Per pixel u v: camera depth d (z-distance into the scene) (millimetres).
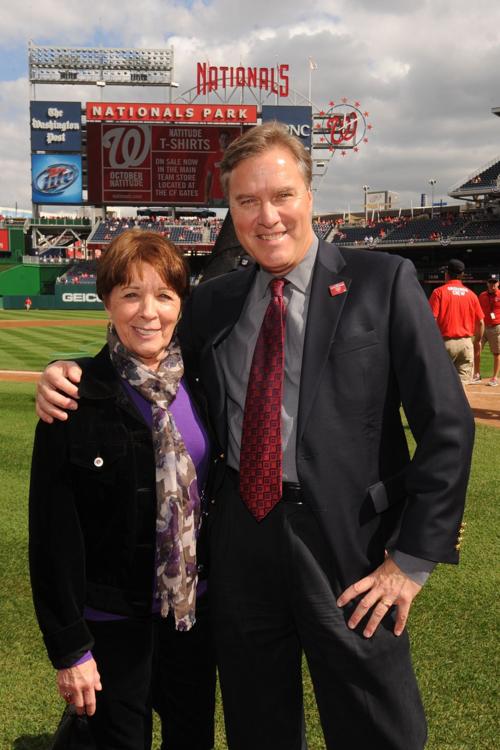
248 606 1573
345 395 1440
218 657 1644
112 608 1624
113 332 1634
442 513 1373
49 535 1535
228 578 1585
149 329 1585
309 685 2469
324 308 1485
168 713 1856
